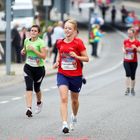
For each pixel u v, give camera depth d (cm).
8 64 3903
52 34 4916
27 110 2142
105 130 1870
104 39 7888
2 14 5194
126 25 9556
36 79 2189
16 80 3662
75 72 1802
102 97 2814
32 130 1873
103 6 10656
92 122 2031
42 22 6956
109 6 12494
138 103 2586
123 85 3431
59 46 1814
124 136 1769
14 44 4700
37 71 2172
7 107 2456
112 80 3769
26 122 2034
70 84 1811
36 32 2166
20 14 6375
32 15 6462
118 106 2470
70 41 1805
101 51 6431
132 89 2917
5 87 3394
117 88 3259
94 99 2730
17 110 2350
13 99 2764
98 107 2433
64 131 1761
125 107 2441
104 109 2372
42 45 2164
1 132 1841
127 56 2886
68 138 1733
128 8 13400
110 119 2100
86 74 4259
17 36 4688
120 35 8556
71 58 1794
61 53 1805
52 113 2253
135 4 14312
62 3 7369
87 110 2338
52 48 4834
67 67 1797
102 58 5725
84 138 1733
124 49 2891
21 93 3056
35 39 2170
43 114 2228
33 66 2164
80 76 1811
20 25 6281
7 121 2059
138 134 1803
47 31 5144
